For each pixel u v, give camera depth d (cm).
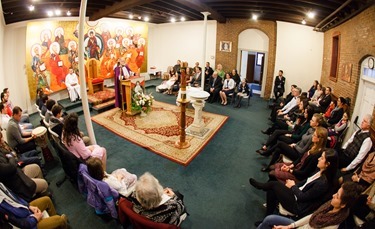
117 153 470
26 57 614
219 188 370
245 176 404
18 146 373
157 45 1145
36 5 520
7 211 210
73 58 761
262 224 244
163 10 808
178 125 606
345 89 562
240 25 908
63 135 331
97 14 716
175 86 898
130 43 979
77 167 320
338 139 449
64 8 618
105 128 587
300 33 812
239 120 673
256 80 1142
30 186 266
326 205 208
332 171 234
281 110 625
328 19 558
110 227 288
